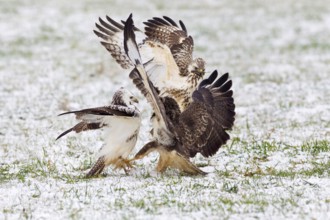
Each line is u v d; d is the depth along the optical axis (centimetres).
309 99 2103
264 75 2552
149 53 1320
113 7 4081
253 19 3806
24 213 981
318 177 1188
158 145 1214
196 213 966
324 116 1833
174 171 1268
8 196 1096
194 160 1348
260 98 2145
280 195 1060
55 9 3969
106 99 2145
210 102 1212
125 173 1259
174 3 4275
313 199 1034
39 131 1697
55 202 1048
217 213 960
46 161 1370
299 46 3162
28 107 2017
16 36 3284
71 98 2150
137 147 1477
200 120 1205
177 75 1301
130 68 1348
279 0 4450
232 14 3953
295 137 1555
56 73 2552
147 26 1446
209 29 3538
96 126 1230
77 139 1577
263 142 1463
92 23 3600
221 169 1278
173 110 1234
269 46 3173
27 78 2450
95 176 1233
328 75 2516
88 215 967
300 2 4359
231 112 1202
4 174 1273
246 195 1062
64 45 3120
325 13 3959
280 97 2153
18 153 1467
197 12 3997
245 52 3044
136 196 1065
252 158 1352
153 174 1244
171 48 1402
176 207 998
